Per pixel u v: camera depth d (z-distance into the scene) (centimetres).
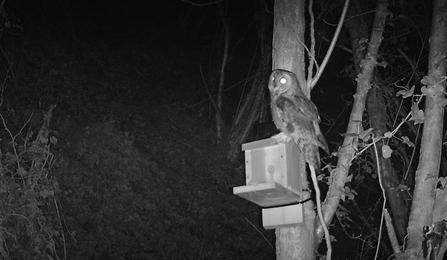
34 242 845
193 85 1811
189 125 1570
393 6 931
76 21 1684
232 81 1909
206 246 1153
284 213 493
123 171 1172
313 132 493
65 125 1191
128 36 1848
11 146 1008
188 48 2011
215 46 2061
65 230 969
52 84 1325
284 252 494
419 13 960
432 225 542
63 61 1435
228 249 1180
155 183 1219
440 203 549
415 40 1078
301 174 505
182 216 1188
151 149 1355
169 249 1088
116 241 1024
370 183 1440
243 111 1527
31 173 855
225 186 1376
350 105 1378
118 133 1252
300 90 512
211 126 1639
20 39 1404
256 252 1214
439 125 558
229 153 1485
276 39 542
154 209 1142
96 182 1102
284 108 495
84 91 1373
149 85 1656
